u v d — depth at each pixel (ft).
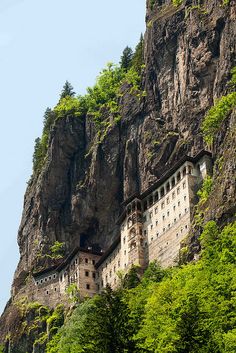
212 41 550.36
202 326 211.82
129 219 500.33
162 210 476.13
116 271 515.91
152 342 240.73
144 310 304.91
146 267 474.90
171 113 581.12
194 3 588.50
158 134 581.53
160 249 464.65
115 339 207.10
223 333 249.14
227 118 472.03
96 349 206.80
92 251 565.94
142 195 500.33
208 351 208.74
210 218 415.44
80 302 539.70
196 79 554.46
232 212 405.39
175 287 319.27
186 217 447.83
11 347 591.37
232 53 524.52
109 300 215.51
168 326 251.80
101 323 209.87
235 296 286.66
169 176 479.41
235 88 513.86
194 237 421.18
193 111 549.54
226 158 437.17
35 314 592.60
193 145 536.01
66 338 368.68
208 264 352.28
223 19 546.67
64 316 559.38
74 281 559.79
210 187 442.91
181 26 595.47
